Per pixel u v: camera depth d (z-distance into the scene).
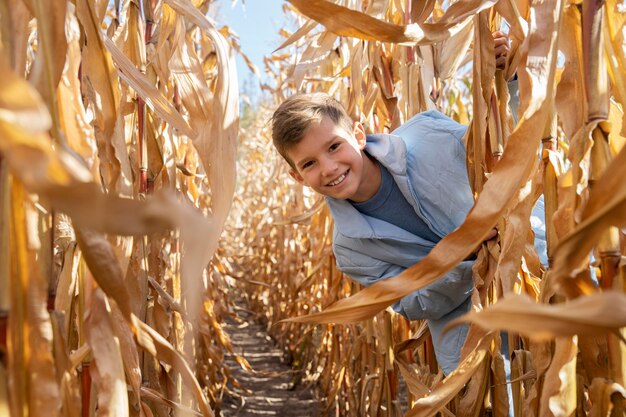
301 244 3.27
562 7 0.66
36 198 0.57
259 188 5.59
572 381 0.68
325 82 2.10
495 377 1.01
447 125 1.35
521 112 0.66
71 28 0.61
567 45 0.71
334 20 0.68
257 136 5.29
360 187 1.38
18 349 0.48
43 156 0.30
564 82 0.71
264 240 4.82
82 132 0.59
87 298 0.64
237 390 3.27
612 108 0.86
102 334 0.63
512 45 0.99
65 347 0.61
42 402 0.49
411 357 1.61
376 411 1.64
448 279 1.21
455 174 1.31
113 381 0.62
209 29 0.78
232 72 0.74
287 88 3.60
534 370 0.93
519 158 0.61
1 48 0.45
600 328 0.35
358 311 0.63
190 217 0.31
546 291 0.77
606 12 0.71
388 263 1.41
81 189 0.30
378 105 1.70
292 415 2.80
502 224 0.94
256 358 4.16
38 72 0.52
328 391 2.71
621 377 0.65
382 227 1.38
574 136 0.67
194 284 0.34
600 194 0.43
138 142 1.21
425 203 1.33
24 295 0.48
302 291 3.22
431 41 0.71
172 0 0.84
